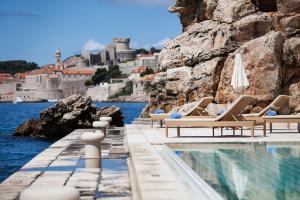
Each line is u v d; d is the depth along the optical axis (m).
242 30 23.56
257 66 22.34
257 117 16.34
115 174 9.17
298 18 23.06
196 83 24.36
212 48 24.16
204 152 11.38
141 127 20.72
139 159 9.50
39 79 198.62
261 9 24.44
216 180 7.47
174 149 12.02
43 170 9.65
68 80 196.00
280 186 6.94
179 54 25.69
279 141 13.14
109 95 173.50
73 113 32.62
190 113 17.94
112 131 20.42
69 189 4.19
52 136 33.38
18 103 191.88
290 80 23.11
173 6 28.69
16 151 25.94
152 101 27.16
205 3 26.94
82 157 11.61
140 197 6.30
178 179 7.27
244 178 7.63
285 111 22.50
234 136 15.20
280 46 22.81
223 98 23.58
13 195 7.23
